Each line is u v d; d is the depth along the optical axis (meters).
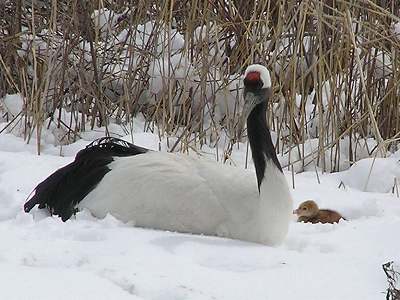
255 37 12.93
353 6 12.67
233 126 12.91
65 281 6.98
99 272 7.25
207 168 9.28
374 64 12.97
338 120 12.75
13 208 9.82
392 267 7.56
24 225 8.99
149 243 8.29
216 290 7.04
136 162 9.47
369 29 12.38
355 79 13.06
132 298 6.75
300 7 12.27
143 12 13.53
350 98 12.95
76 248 7.93
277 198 8.66
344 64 12.95
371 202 10.45
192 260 7.86
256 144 8.77
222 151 12.89
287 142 13.10
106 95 14.33
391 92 13.08
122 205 9.25
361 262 7.95
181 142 12.48
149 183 9.17
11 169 11.27
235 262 7.90
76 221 9.18
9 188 10.41
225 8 13.97
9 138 12.82
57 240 8.23
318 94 12.22
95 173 9.66
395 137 12.57
